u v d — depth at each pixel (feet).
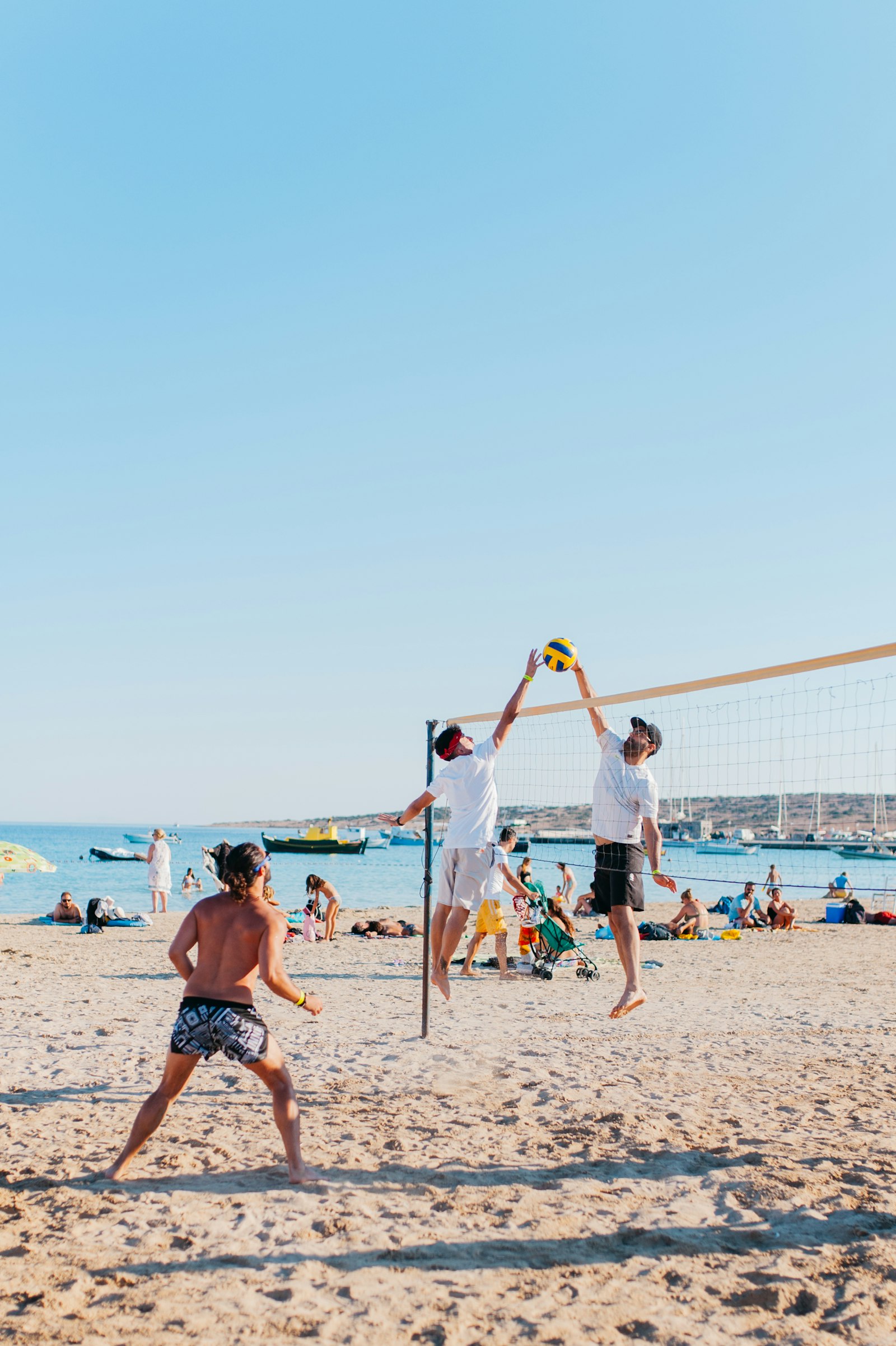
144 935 50.62
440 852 24.27
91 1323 9.12
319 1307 9.52
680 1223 11.94
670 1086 19.43
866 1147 15.16
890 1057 22.68
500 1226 11.80
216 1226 11.62
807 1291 10.07
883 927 66.54
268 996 31.35
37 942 46.52
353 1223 11.74
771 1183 13.30
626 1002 17.13
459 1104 17.81
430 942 24.30
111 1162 14.02
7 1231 11.37
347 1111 17.19
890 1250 11.11
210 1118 16.52
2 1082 19.04
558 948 36.65
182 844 331.57
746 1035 25.57
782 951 49.19
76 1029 24.76
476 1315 9.43
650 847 17.72
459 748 20.02
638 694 19.36
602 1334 9.09
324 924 52.08
